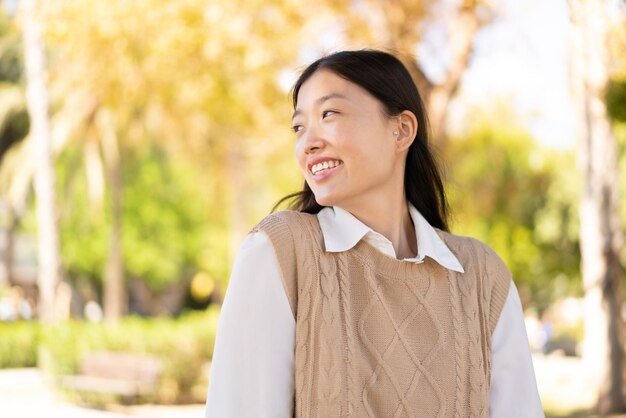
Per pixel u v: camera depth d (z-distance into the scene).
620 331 10.20
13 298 31.69
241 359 1.57
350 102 1.69
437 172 1.92
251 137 13.48
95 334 11.57
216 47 9.58
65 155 25.42
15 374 14.76
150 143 22.80
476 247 1.89
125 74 10.29
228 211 25.69
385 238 1.67
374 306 1.64
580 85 9.39
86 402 11.12
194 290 36.28
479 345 1.74
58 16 9.67
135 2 9.47
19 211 28.50
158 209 30.19
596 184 10.23
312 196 1.90
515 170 19.78
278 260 1.60
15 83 23.28
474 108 11.91
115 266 23.31
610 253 10.21
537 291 31.36
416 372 1.63
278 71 10.12
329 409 1.55
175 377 11.20
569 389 12.98
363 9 9.05
